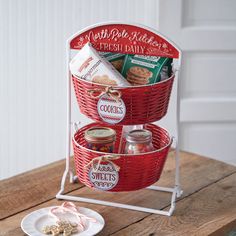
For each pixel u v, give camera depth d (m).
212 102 2.74
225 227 1.59
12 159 2.75
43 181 1.82
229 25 2.68
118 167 1.60
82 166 1.67
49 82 2.64
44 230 1.51
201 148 2.82
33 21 2.54
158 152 1.63
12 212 1.62
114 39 1.66
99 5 2.55
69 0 2.53
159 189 1.78
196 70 2.71
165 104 1.67
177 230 1.56
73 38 1.70
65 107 2.68
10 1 2.51
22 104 2.67
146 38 1.64
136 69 1.64
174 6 2.60
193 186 1.82
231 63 2.71
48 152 2.75
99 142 1.63
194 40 2.65
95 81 1.61
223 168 1.95
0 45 2.56
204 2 2.64
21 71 2.61
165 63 1.64
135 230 1.55
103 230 1.55
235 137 2.81
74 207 1.62
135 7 2.58
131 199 1.73
